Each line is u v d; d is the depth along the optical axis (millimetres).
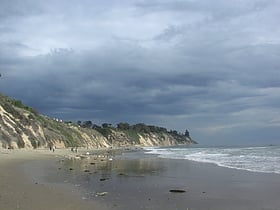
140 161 44531
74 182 20859
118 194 16203
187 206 13562
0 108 75938
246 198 15375
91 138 152375
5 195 15102
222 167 31422
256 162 36250
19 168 30578
